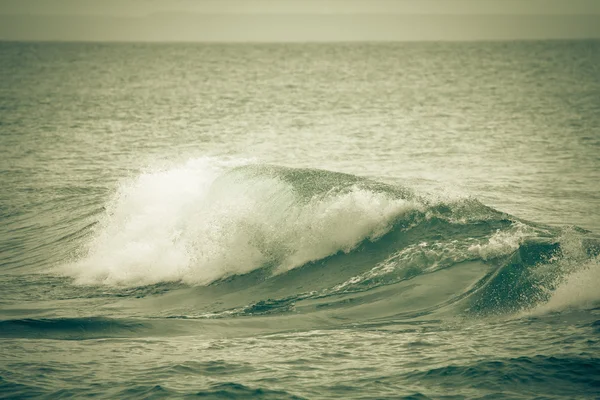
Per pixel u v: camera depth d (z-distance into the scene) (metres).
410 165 113.00
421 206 57.28
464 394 30.48
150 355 36.09
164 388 31.44
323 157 122.81
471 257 49.84
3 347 37.47
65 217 77.00
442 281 47.25
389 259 51.84
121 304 48.62
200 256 55.28
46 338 39.22
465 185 94.31
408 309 43.91
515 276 45.19
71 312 46.69
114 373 33.41
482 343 36.84
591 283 43.53
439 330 39.69
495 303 43.03
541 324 39.50
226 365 34.44
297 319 43.12
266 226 56.97
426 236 54.00
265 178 63.28
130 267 55.69
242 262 54.31
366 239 54.66
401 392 30.88
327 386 31.67
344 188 59.62
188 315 45.00
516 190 90.25
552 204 81.00
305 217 56.81
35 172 105.38
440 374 32.69
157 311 46.69
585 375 31.97
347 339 38.59
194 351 36.78
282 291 49.59
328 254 54.00
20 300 50.16
